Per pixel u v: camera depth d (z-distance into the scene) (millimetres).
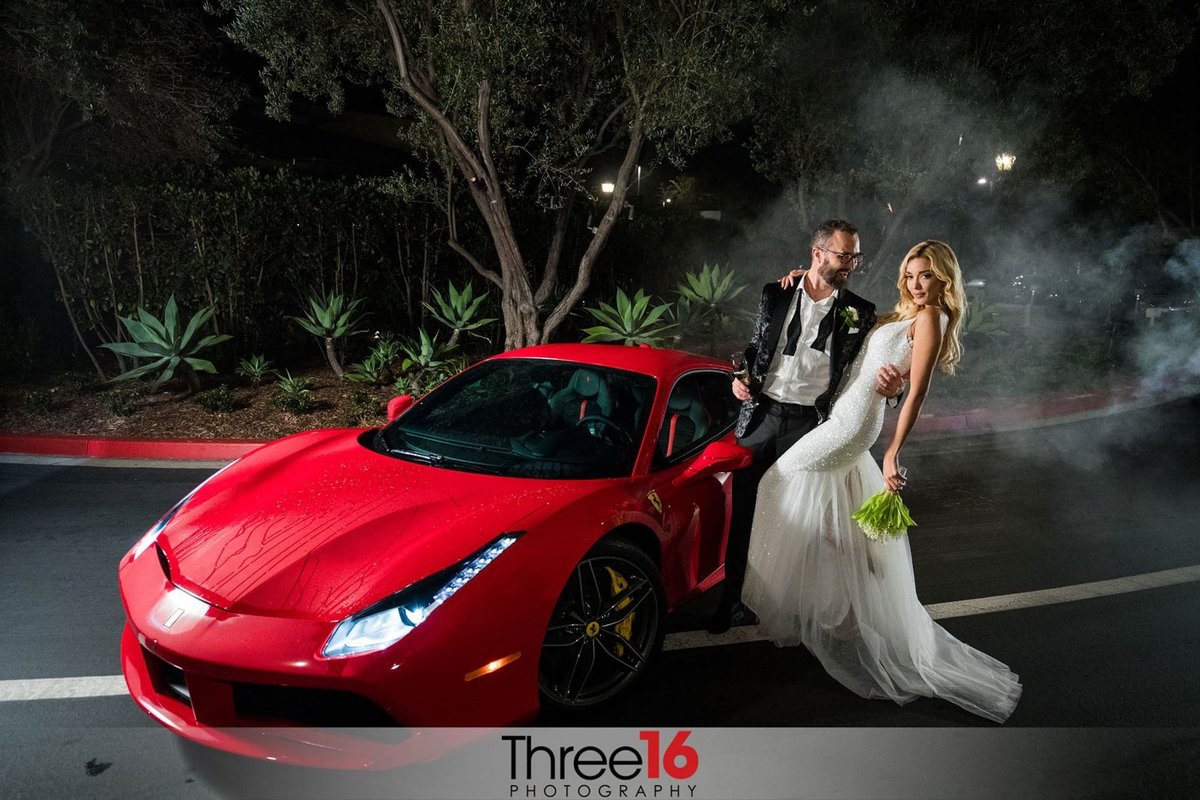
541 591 2805
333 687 2443
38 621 3844
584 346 4363
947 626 4230
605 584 3189
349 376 8570
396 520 2957
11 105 10570
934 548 5367
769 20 9219
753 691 3486
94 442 6938
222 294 9328
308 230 9648
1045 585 4793
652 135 7949
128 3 10531
